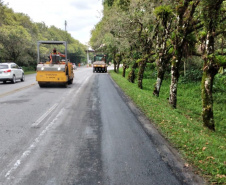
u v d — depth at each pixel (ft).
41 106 32.42
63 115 27.25
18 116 26.35
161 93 65.21
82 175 12.94
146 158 15.44
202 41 31.96
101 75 111.24
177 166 14.38
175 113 31.45
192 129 24.49
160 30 52.16
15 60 142.61
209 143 19.20
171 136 20.07
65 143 17.94
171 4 40.91
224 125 38.63
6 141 18.15
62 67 53.78
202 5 27.37
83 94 45.14
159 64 46.29
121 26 56.70
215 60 27.25
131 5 51.78
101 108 31.89
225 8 31.24
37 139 18.71
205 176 13.23
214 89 64.59
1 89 51.47
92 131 21.17
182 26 34.37
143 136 20.10
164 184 12.18
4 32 124.26
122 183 12.16
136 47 63.93
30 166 13.94
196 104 53.52
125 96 44.04
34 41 156.35
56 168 13.73
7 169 13.51
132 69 78.13
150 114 28.48
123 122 24.68
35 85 60.85
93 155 15.72
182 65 86.79
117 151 16.55
